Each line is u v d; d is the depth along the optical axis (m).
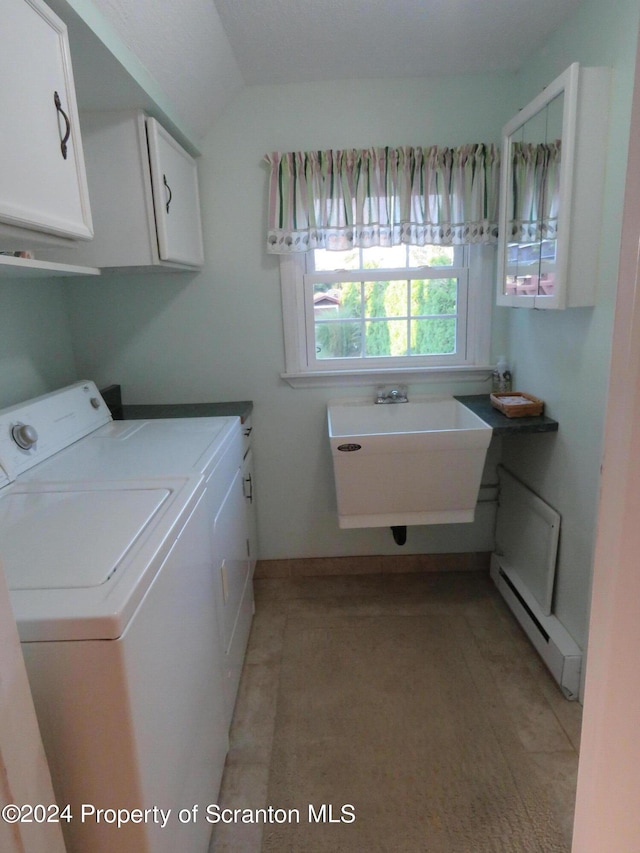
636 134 0.57
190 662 1.10
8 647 0.62
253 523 2.34
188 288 2.22
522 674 1.85
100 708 0.75
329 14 1.61
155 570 0.89
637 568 0.61
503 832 1.32
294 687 1.82
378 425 2.31
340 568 2.54
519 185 1.87
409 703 1.74
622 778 0.67
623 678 0.65
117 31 1.30
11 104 0.90
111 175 1.64
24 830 0.64
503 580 2.30
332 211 2.10
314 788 1.45
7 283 1.72
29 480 1.28
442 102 2.08
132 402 2.31
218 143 2.11
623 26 1.39
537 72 1.89
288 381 2.32
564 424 1.82
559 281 1.57
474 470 1.94
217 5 1.53
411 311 2.31
